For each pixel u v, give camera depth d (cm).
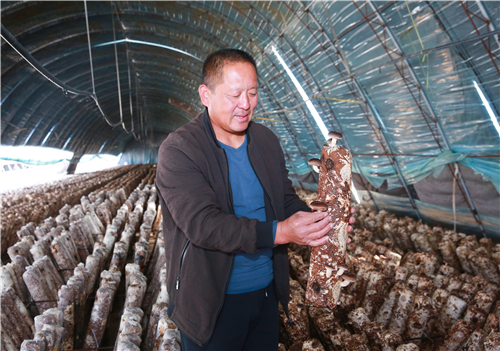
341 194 139
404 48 671
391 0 625
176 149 145
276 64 1165
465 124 631
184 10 1195
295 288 343
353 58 811
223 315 152
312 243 130
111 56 1733
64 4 1125
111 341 320
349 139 982
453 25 575
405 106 736
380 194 929
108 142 4084
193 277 145
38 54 1358
